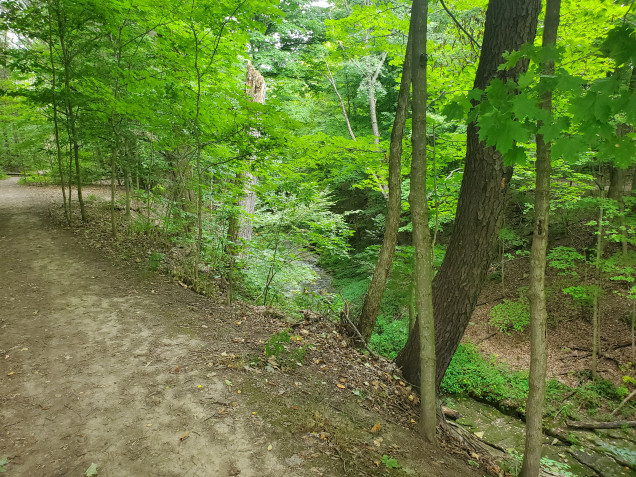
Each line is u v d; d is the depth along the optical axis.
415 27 2.90
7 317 4.44
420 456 3.09
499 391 7.14
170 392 3.27
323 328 5.31
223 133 5.57
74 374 3.42
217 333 4.55
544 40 2.34
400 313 9.49
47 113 8.59
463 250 4.05
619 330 7.84
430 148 5.67
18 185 15.91
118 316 4.72
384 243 5.19
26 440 2.59
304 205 6.74
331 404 3.50
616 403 6.55
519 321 8.20
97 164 10.74
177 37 5.52
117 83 6.93
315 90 15.33
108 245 7.56
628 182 9.38
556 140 1.78
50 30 7.11
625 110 1.58
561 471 5.16
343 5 13.88
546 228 2.69
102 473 2.37
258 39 12.35
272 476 2.50
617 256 6.82
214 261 6.70
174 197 8.07
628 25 1.55
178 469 2.47
